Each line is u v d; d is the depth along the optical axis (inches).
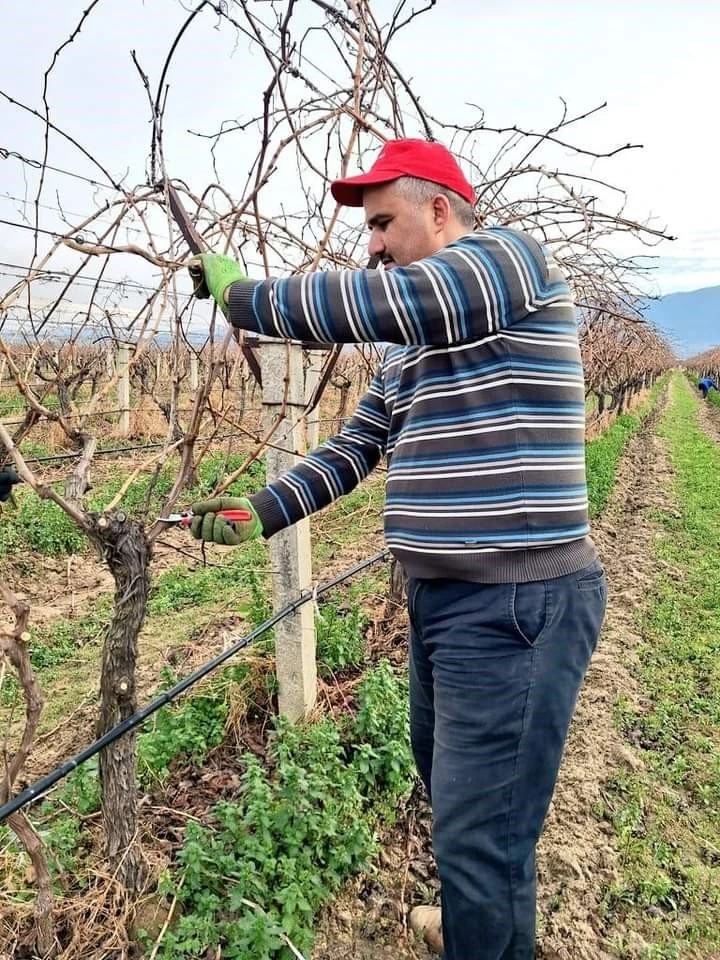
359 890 108.4
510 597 66.8
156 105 77.9
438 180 68.9
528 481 66.3
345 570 254.2
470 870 70.0
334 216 80.7
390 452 80.2
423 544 69.2
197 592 243.9
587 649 71.5
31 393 79.3
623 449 609.0
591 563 72.1
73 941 88.6
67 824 107.3
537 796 71.0
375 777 129.3
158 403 199.3
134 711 90.0
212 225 85.4
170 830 112.5
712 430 949.8
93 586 271.4
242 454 418.6
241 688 146.3
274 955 92.7
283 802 110.7
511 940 72.2
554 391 67.3
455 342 61.9
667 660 198.1
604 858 120.7
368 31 86.3
